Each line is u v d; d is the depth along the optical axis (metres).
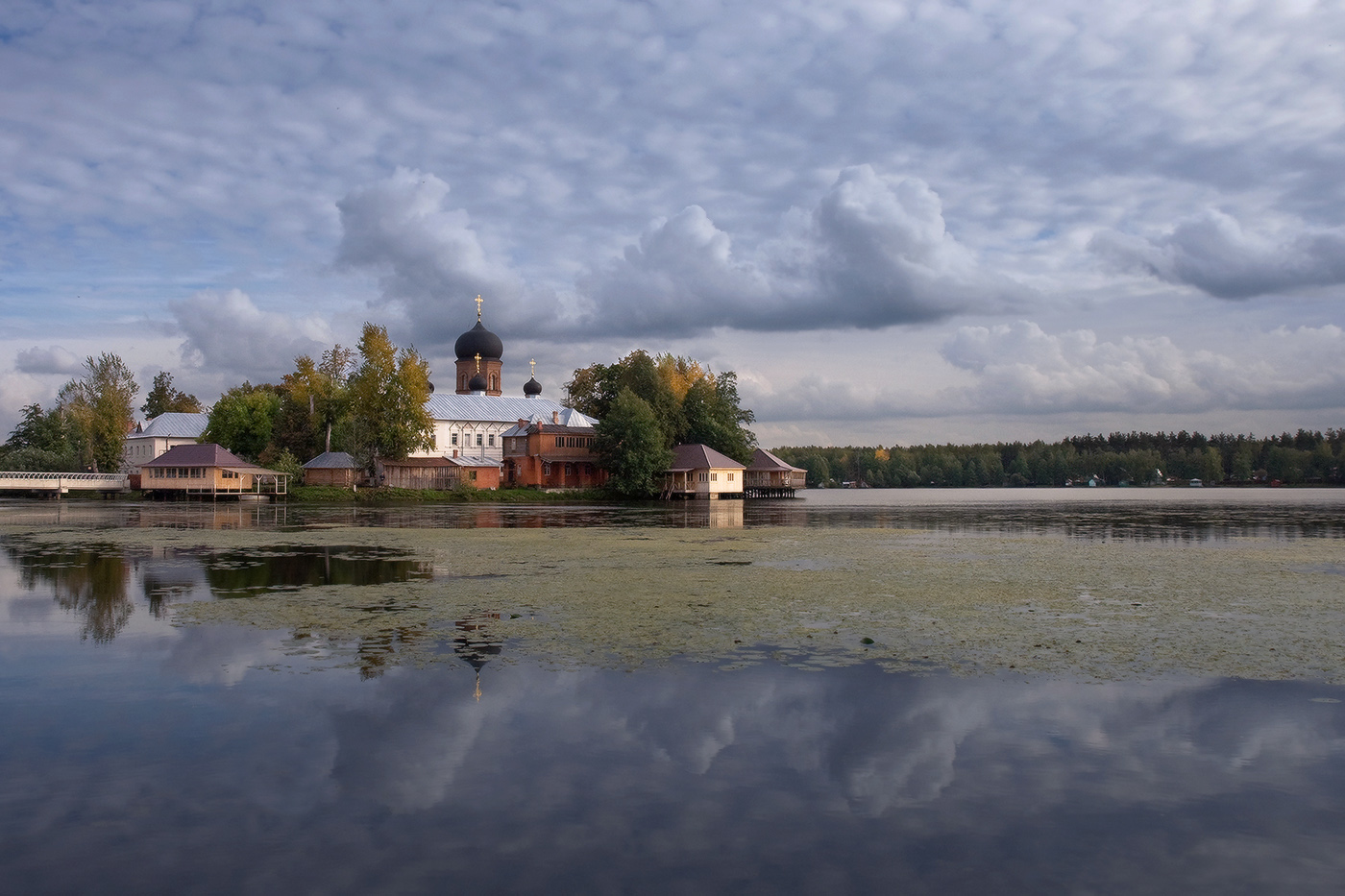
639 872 7.87
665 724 11.85
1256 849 8.34
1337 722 12.02
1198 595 23.41
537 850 8.27
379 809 9.17
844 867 7.96
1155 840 8.50
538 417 130.25
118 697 13.18
